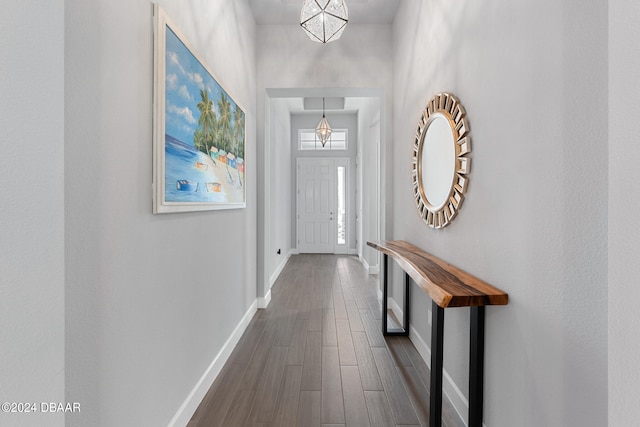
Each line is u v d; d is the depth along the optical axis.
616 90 0.65
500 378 1.33
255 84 3.43
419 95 2.52
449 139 1.84
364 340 2.73
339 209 7.49
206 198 1.89
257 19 3.39
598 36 0.86
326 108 6.79
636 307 0.61
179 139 1.54
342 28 2.52
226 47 2.37
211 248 2.05
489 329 1.42
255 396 1.93
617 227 0.64
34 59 0.63
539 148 1.10
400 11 3.12
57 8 0.67
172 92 1.47
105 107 1.05
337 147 7.50
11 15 0.59
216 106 2.05
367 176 5.57
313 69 3.48
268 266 3.80
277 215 5.16
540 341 1.09
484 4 1.48
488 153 1.45
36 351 0.63
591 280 0.89
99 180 1.02
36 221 0.63
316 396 1.93
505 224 1.31
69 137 0.90
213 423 1.69
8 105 0.59
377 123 5.21
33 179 0.63
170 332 1.51
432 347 1.54
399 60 3.17
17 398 0.60
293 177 7.46
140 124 1.25
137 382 1.24
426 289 1.48
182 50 1.56
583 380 0.91
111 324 1.08
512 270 1.26
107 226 1.06
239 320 2.76
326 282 4.73
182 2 1.63
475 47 1.57
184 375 1.66
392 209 3.47
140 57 1.24
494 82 1.40
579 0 0.92
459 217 1.75
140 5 1.24
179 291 1.60
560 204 1.00
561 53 0.99
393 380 2.11
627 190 0.62
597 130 0.87
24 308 0.61
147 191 1.30
